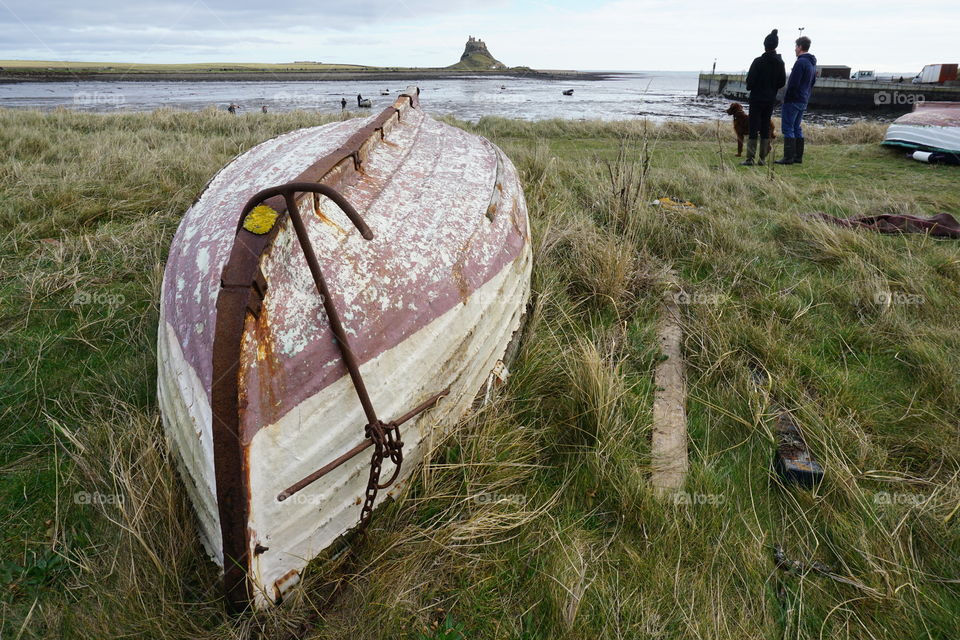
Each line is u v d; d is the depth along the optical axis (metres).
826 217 5.63
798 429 2.69
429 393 2.26
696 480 2.43
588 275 4.05
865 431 2.78
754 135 8.83
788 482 2.45
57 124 11.01
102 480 2.29
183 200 5.75
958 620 1.91
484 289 2.63
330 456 1.91
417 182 3.03
